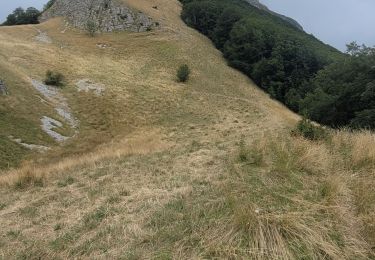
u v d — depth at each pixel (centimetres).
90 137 3142
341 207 539
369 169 709
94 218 657
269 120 4100
